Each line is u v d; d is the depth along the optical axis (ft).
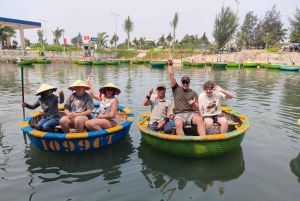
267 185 11.18
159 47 181.37
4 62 108.78
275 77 56.70
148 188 10.97
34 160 13.64
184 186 11.16
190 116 14.87
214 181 11.57
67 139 13.57
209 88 14.92
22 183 11.35
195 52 138.51
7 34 117.29
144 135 14.89
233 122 16.87
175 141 13.33
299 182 11.40
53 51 139.13
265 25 185.68
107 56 150.30
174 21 154.10
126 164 13.23
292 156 14.05
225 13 128.16
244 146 15.43
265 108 24.68
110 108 15.64
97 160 13.67
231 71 74.84
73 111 15.74
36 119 17.75
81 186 11.14
